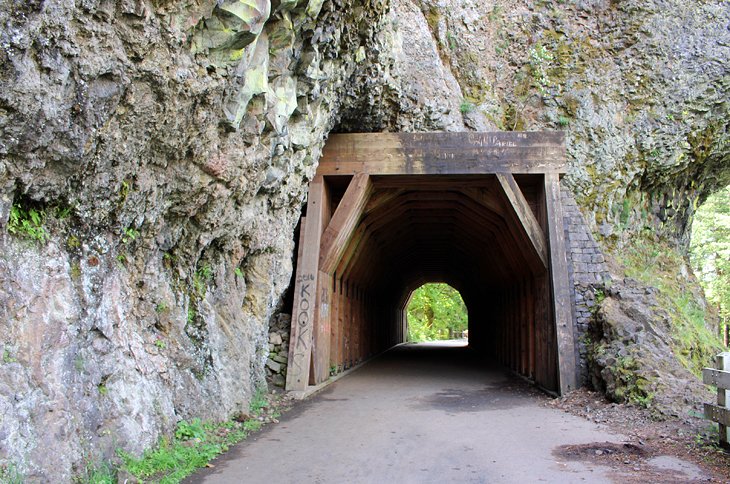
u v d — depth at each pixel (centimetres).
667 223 1873
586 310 1216
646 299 1204
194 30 538
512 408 991
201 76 567
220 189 696
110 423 495
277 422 830
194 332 718
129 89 480
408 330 4466
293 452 638
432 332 5056
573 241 1259
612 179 1672
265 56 704
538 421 860
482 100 1720
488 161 1226
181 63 532
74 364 461
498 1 1855
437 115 1358
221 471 551
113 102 462
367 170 1219
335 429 781
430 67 1436
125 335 554
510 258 1562
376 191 1354
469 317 3441
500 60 1786
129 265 591
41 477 388
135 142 518
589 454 638
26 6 352
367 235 1549
